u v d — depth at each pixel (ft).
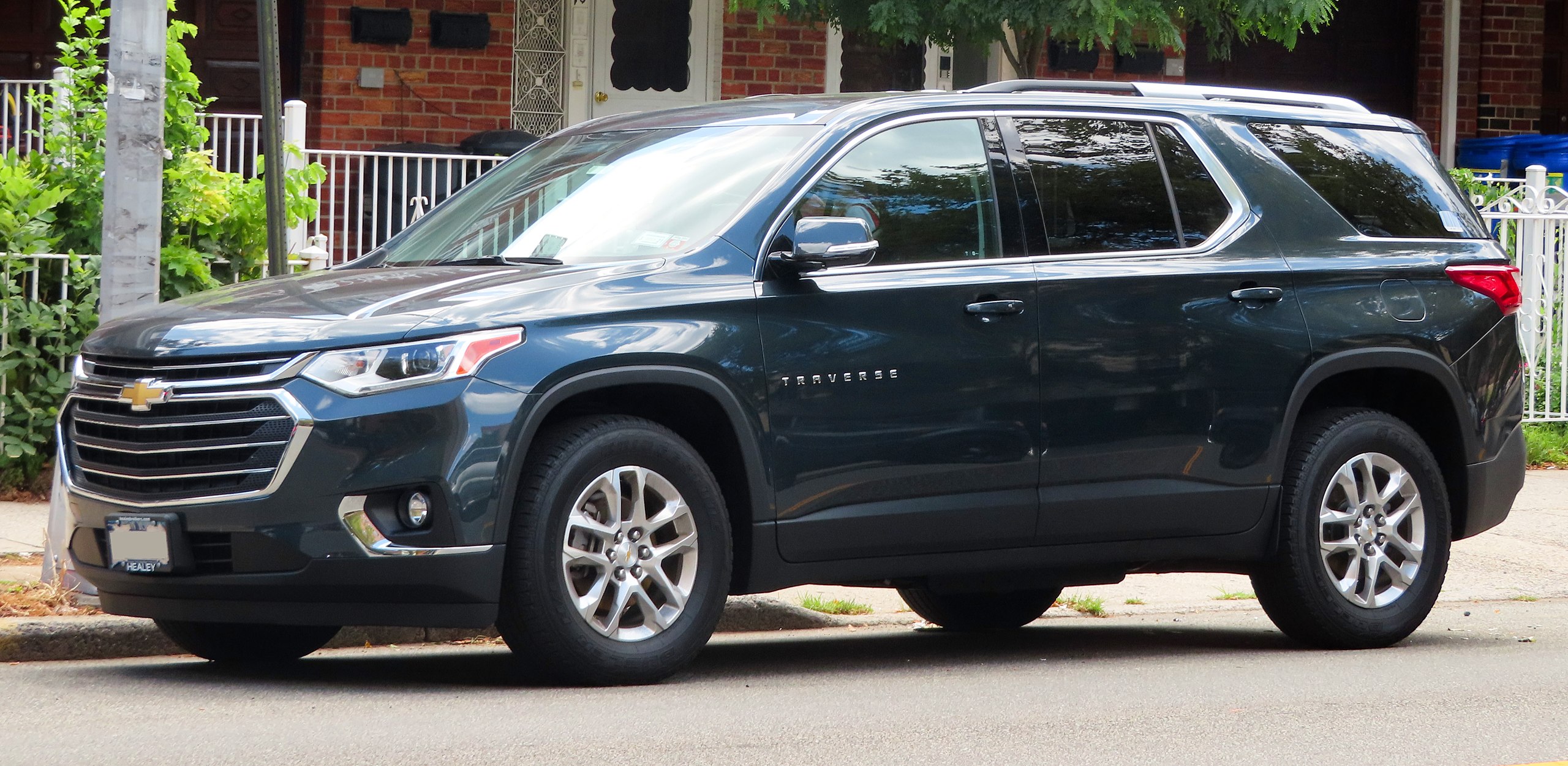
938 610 34.09
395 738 22.06
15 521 40.60
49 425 44.70
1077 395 28.14
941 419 27.12
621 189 28.09
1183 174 30.12
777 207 26.68
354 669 28.17
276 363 23.73
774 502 25.96
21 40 73.05
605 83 73.31
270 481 23.48
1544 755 22.36
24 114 70.49
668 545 25.39
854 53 75.46
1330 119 32.22
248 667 28.43
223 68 74.08
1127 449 28.60
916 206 27.71
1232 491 29.55
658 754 21.34
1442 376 31.37
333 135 70.38
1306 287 30.30
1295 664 29.60
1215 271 29.48
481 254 28.09
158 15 31.45
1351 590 30.86
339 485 23.39
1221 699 25.96
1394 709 25.34
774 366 25.90
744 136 28.25
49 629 29.12
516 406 23.95
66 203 47.57
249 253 48.80
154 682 26.50
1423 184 32.65
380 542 23.50
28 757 20.83
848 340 26.48
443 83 71.67
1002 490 27.66
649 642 25.32
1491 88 82.69
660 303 25.25
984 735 22.94
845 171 27.40
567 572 24.59
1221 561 30.14
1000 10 53.36
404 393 23.57
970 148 28.48
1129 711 24.88
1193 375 29.09
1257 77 82.69
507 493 23.93
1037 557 28.32
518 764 20.68
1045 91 29.78
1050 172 28.94
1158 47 59.31
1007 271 27.91
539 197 29.01
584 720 23.29
